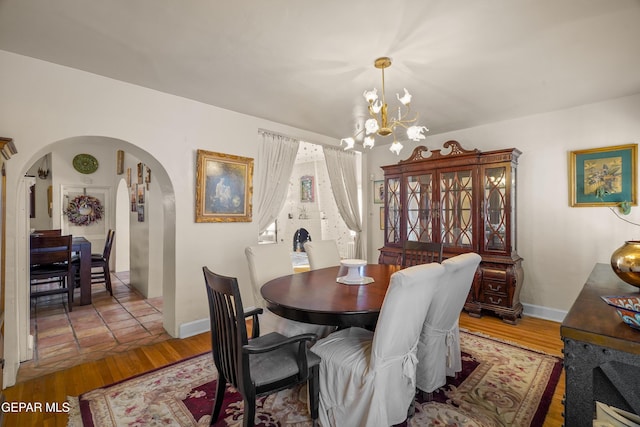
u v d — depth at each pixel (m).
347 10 1.65
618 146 2.95
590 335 0.89
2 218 1.79
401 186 4.09
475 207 3.48
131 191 4.98
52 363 2.42
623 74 2.43
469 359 2.44
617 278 1.72
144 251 4.39
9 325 2.09
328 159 4.67
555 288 3.36
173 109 2.88
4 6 1.63
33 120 2.20
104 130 2.49
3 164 1.73
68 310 3.74
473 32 1.85
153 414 1.79
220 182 3.19
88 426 1.69
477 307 3.42
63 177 5.82
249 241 3.48
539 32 1.85
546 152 3.38
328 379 1.68
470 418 1.73
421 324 1.69
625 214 2.93
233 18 1.73
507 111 3.32
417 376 1.93
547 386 2.04
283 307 1.75
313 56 2.14
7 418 1.75
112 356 2.54
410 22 1.75
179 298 2.94
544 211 3.41
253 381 1.43
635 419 0.86
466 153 3.52
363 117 3.52
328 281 2.31
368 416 1.48
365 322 1.65
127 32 1.88
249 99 2.97
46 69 2.25
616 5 1.60
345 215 4.89
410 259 3.12
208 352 2.62
